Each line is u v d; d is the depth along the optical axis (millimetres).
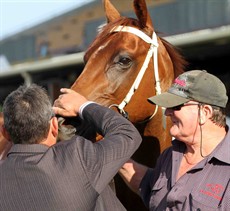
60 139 2236
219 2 8703
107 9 2896
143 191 2383
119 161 1931
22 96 1881
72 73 10984
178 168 2170
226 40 7078
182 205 2045
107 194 2096
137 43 2555
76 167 1852
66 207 1807
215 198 1979
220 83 2133
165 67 2703
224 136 2123
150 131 2713
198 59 8773
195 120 2098
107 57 2498
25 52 16938
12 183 1849
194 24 9102
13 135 1890
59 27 16188
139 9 2607
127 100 2518
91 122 2127
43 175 1832
